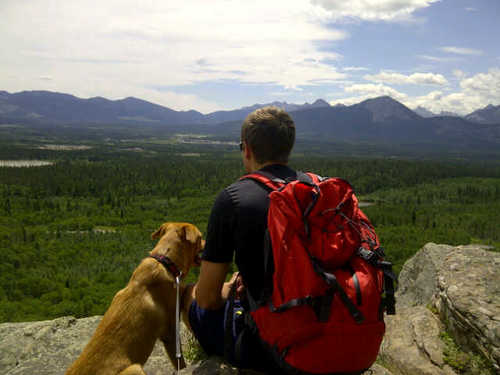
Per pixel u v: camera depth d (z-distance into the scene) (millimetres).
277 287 2049
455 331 3875
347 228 2135
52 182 158875
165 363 3615
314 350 1979
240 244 2244
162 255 3041
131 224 105938
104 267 71000
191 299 2998
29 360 3854
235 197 2271
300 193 2119
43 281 62938
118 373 2557
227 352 2576
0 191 137500
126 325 2736
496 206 130250
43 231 93875
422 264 7184
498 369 3254
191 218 109812
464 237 86188
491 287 3936
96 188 154875
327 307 1953
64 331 4531
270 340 2137
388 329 4398
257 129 2432
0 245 81688
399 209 123875
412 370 3678
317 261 2041
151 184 166750
